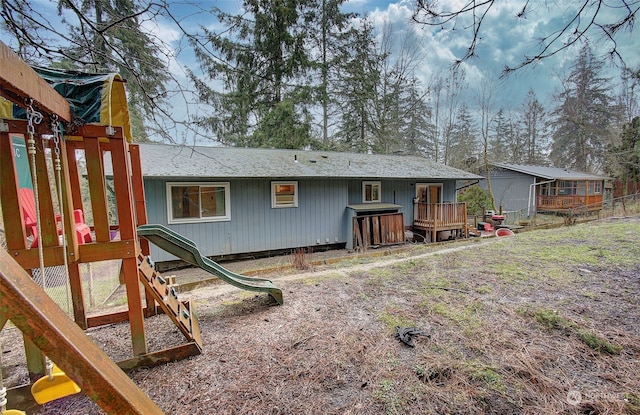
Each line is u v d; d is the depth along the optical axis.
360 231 9.85
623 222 9.64
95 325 2.78
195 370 2.15
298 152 11.38
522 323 2.79
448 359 2.23
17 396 1.78
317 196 9.57
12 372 2.17
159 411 0.92
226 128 6.65
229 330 2.78
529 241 6.88
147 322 2.96
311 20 11.55
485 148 18.34
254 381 2.02
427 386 1.95
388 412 1.73
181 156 8.58
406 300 3.41
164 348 2.35
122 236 2.13
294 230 9.25
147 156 8.13
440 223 11.05
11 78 1.20
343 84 15.95
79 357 0.76
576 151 21.86
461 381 1.99
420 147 23.69
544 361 2.20
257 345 2.49
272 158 9.94
